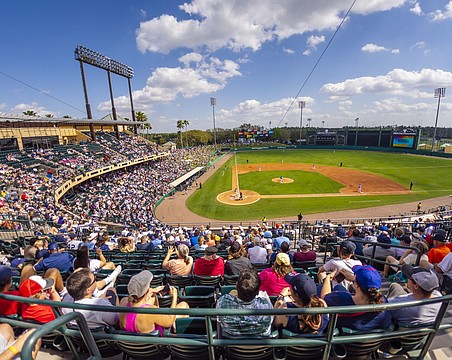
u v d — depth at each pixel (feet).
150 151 180.75
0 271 11.21
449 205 94.79
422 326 9.52
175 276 18.92
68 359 10.44
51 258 20.56
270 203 104.99
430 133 479.82
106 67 166.09
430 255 19.39
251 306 9.32
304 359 9.20
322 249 35.29
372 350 9.30
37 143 121.60
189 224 84.89
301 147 316.40
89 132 166.09
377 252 25.58
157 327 9.96
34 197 77.92
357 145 287.28
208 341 8.20
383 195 110.83
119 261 27.04
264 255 24.54
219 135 454.81
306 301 9.30
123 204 100.53
